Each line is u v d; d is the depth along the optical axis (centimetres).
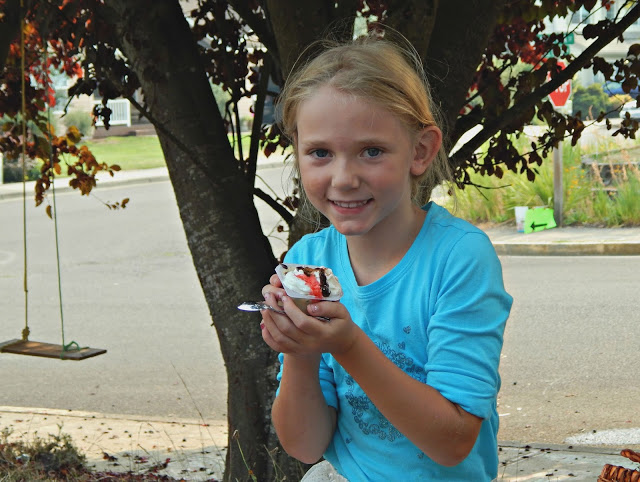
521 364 667
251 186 332
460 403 144
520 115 338
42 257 1233
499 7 296
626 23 317
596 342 715
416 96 147
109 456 467
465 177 347
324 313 134
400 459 160
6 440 468
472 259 151
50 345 401
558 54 357
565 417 544
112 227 1457
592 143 1448
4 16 369
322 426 165
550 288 927
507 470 432
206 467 448
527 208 1215
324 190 146
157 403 612
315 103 144
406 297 156
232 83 370
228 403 330
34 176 2198
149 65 308
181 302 934
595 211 1256
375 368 139
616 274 983
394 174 145
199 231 320
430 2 273
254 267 320
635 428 517
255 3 385
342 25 294
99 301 953
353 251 164
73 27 300
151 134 3262
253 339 320
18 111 451
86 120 2997
